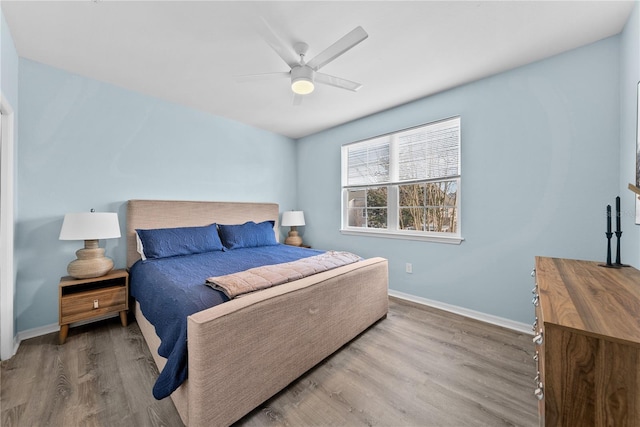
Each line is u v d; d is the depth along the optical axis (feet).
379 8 5.38
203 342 3.91
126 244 9.09
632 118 5.39
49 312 7.62
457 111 8.87
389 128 10.81
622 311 2.69
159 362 5.52
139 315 7.61
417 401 4.90
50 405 4.71
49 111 7.61
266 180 13.69
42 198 7.52
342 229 12.71
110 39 6.38
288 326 5.19
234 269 7.15
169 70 7.85
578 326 2.35
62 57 7.18
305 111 11.11
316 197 14.05
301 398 5.00
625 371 2.16
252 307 4.58
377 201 11.62
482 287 8.45
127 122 9.12
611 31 6.10
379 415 4.58
